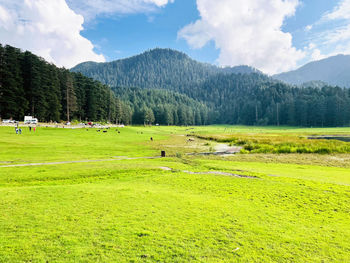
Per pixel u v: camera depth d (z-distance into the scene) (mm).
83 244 7582
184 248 7629
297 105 164000
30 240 7652
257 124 191125
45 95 75938
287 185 16906
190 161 31594
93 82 109438
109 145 46562
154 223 9531
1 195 12633
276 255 7406
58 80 86000
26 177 18844
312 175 21109
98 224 9172
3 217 9516
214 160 33031
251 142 53250
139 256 7043
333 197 14000
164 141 61562
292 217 10844
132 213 10547
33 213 10109
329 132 89250
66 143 44250
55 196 12781
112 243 7727
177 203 12281
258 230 9227
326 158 34781
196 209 11461
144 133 85812
